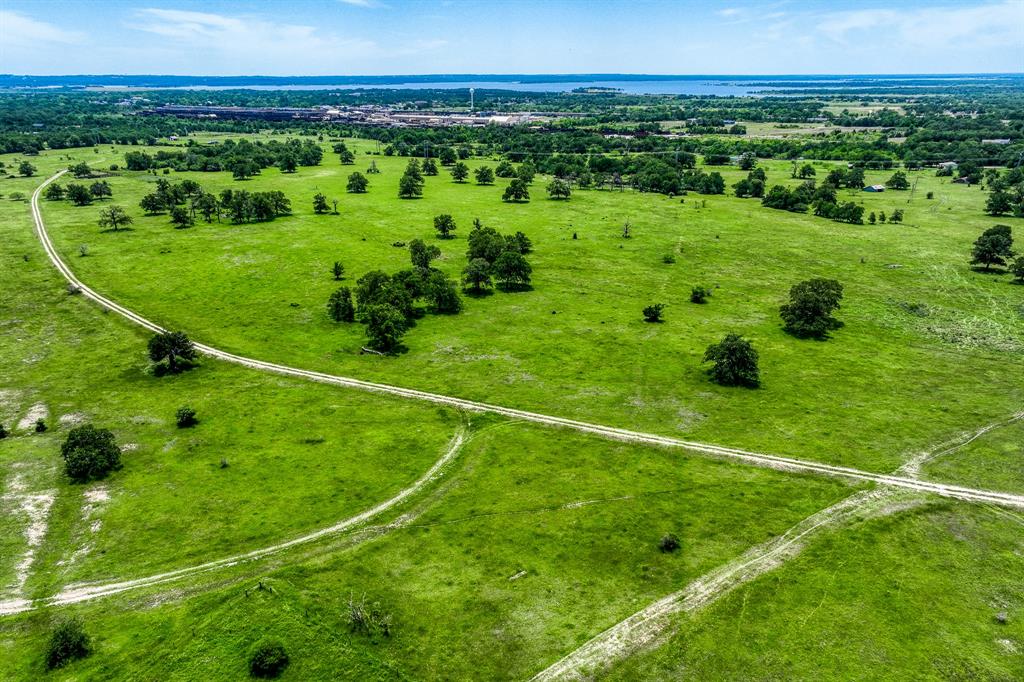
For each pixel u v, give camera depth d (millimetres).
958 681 41781
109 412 77750
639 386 83812
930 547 53844
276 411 78000
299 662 42781
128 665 42688
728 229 166625
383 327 93938
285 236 155000
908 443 69750
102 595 49188
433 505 60312
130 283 122250
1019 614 47094
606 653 43969
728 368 83250
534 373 87562
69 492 62281
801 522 57156
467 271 120562
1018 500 59875
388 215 179875
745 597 48625
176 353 87312
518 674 42500
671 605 48000
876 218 176375
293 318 107812
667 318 108188
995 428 72500
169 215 173500
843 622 46375
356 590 49469
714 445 70000
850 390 82625
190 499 61156
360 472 65812
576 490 62344
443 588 49844
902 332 103000
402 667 42875
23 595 49250
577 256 143375
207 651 43531
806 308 101000
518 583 50344
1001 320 106938
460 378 86438
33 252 137500
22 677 42125
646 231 165000
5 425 74875
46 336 99750
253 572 51500
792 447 69438
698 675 42406
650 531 56219
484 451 69250
